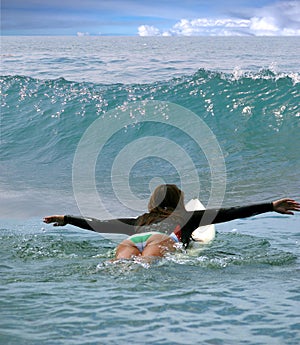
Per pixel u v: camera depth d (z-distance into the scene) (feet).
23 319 16.97
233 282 21.47
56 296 19.25
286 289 20.48
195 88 74.59
